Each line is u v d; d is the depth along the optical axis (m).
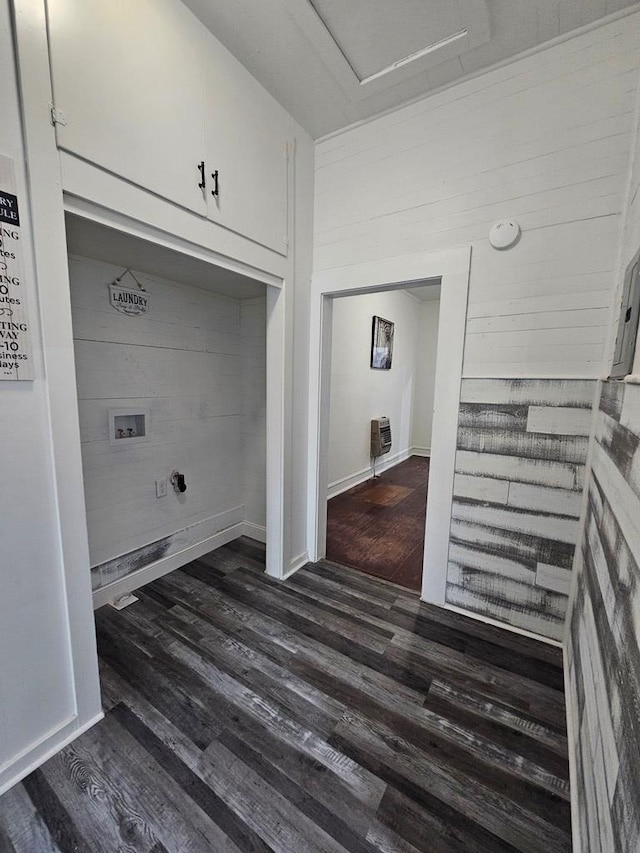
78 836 1.04
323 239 2.32
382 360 5.10
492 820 1.09
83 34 1.16
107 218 1.29
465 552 2.03
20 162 1.05
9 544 1.12
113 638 1.83
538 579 1.85
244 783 1.18
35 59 1.05
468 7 1.43
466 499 2.00
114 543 2.14
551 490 1.77
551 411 1.73
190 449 2.55
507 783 1.19
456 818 1.09
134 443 2.19
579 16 1.46
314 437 2.52
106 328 1.98
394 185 2.04
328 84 1.84
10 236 1.04
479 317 1.86
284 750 1.29
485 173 1.78
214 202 1.68
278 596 2.22
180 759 1.25
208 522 2.75
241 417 2.95
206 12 1.48
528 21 1.49
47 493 1.20
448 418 1.99
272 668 1.66
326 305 2.42
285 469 2.34
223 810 1.10
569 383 1.67
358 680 1.60
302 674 1.63
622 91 1.47
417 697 1.52
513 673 1.66
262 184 1.93
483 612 2.01
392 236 2.07
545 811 1.12
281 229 2.09
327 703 1.48
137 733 1.34
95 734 1.33
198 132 1.57
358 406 4.62
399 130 1.99
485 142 1.77
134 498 2.22
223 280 2.22
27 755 1.21
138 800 1.13
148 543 2.33
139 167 1.36
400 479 5.00
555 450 1.74
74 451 1.25
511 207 1.73
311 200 2.31
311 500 2.60
